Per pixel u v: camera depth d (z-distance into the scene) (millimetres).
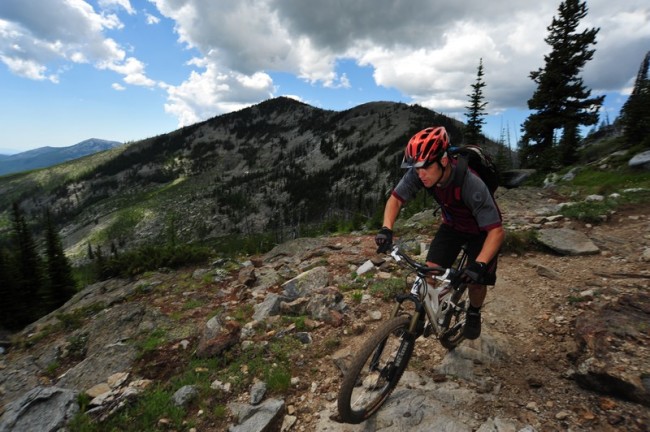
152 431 3635
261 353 4840
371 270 7637
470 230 3279
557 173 25656
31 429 3723
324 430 3352
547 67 32094
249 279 8383
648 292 5012
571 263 6848
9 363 6539
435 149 2719
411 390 3654
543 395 3391
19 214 47312
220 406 3916
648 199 10148
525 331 4652
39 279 39188
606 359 3338
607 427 2879
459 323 3857
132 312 6680
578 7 29938
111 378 4621
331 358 4598
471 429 3070
